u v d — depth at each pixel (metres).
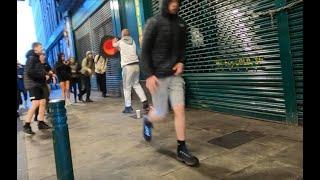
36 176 4.14
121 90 11.11
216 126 5.21
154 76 3.77
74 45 16.77
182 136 3.84
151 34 3.65
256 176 3.22
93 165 4.23
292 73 4.46
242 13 5.11
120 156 4.45
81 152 4.88
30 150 5.45
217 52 5.88
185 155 3.76
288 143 3.97
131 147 4.77
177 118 3.83
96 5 11.95
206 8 5.95
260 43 4.88
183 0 6.62
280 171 3.26
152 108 4.28
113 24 10.48
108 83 12.40
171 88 3.84
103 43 10.21
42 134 6.63
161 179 3.47
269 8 4.63
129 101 7.72
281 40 4.50
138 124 6.29
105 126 6.53
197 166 3.68
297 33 4.30
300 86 4.42
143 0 8.32
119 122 6.74
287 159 3.51
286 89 4.59
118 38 9.91
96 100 11.41
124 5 9.57
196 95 6.69
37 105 6.70
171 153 4.25
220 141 4.43
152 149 4.53
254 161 3.59
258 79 5.05
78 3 14.41
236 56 5.43
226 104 5.89
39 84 6.73
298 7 4.22
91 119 7.55
